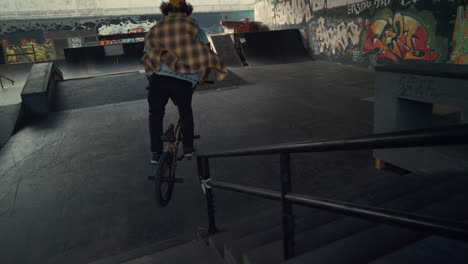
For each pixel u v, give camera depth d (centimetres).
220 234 256
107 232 320
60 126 704
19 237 320
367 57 1224
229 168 443
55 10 2539
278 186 390
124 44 1728
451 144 65
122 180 430
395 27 1059
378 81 373
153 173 445
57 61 2033
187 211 347
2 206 380
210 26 3127
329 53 1492
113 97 927
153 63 269
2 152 565
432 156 339
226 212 340
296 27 1770
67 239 313
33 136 646
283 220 144
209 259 222
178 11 266
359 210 96
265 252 168
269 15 2116
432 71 302
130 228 324
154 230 319
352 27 1294
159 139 288
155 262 227
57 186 424
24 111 775
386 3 1087
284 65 1491
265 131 589
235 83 1050
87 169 471
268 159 461
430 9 914
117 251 292
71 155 530
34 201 388
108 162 492
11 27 2462
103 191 403
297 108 724
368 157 445
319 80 1062
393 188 290
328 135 550
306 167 428
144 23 2805
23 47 2503
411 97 331
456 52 850
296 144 121
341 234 188
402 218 81
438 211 193
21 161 517
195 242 252
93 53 1686
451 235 69
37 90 802
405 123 363
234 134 582
